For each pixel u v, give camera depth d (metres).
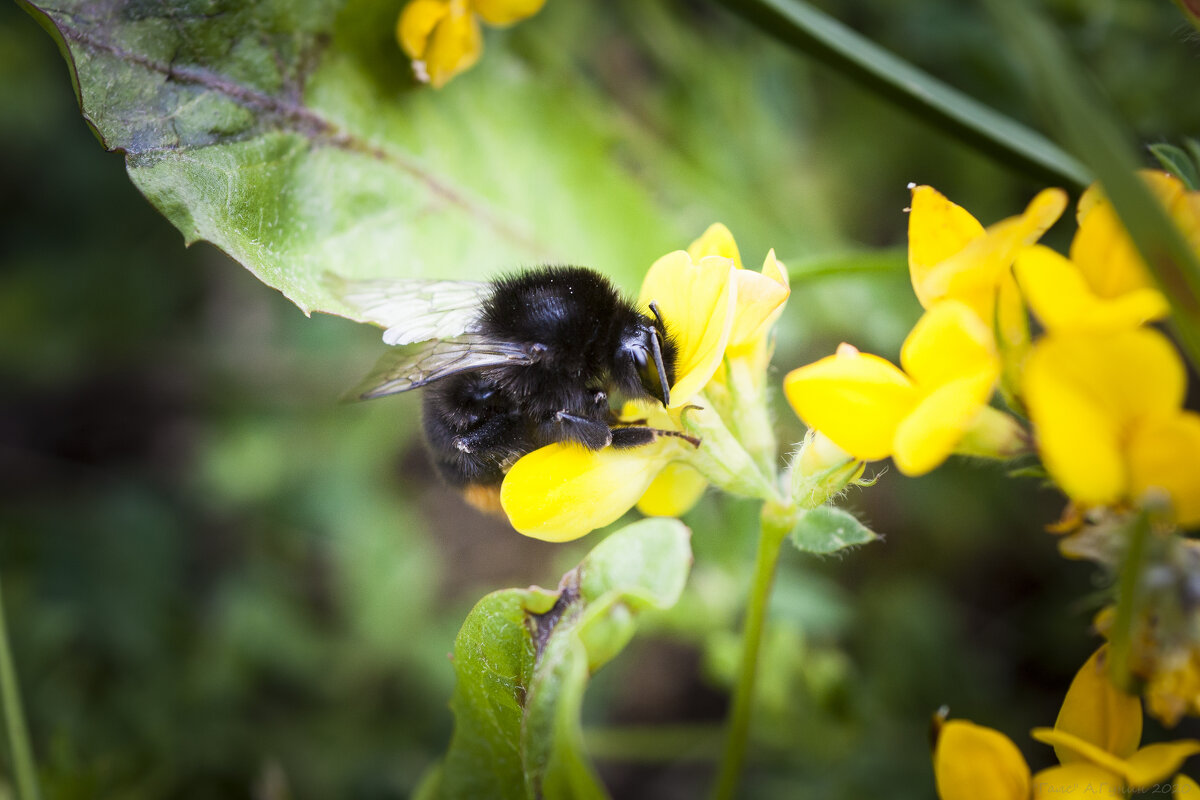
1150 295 0.10
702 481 0.12
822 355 0.16
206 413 0.22
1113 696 0.11
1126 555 0.10
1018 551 0.18
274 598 0.20
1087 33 0.16
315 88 0.13
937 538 0.18
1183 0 0.11
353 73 0.13
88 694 0.19
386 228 0.13
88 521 0.21
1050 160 0.14
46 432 0.24
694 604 0.16
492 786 0.12
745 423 0.12
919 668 0.17
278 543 0.21
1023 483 0.17
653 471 0.12
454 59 0.13
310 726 0.19
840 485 0.12
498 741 0.12
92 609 0.20
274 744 0.19
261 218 0.13
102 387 0.25
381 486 0.21
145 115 0.12
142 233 0.22
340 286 0.13
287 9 0.13
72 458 0.24
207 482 0.21
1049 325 0.10
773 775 0.17
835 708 0.16
